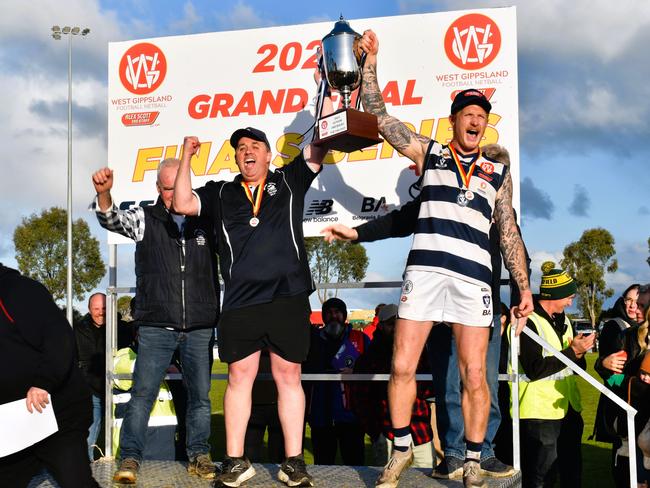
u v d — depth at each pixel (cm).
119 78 576
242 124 555
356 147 432
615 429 511
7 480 328
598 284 6700
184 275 439
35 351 320
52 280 4606
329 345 626
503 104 510
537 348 516
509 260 394
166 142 566
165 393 566
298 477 391
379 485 376
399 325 380
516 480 424
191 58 566
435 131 520
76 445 331
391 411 382
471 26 518
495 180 389
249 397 404
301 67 548
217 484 399
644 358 487
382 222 429
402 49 527
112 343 526
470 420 378
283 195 412
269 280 397
